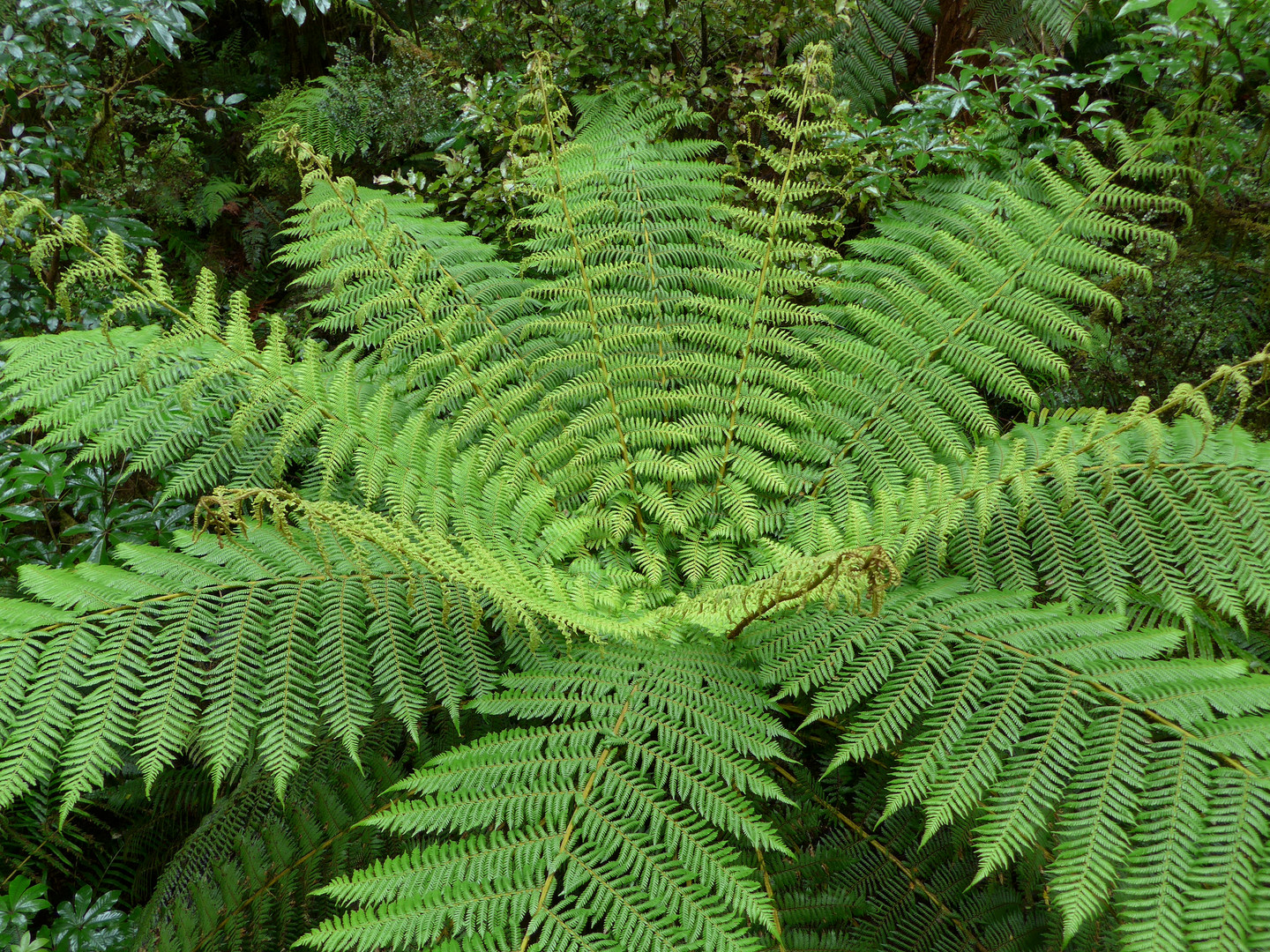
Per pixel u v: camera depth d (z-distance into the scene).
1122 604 1.84
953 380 2.41
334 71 4.57
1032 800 1.49
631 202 2.68
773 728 1.72
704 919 1.35
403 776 2.22
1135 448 2.02
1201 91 2.60
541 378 2.60
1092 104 2.68
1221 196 2.62
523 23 3.27
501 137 3.24
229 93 5.45
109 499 2.69
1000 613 1.81
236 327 2.21
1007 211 2.54
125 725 1.54
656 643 1.96
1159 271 2.75
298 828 2.15
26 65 2.91
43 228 3.02
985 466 2.08
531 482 2.43
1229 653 1.96
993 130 2.76
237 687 1.63
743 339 2.54
